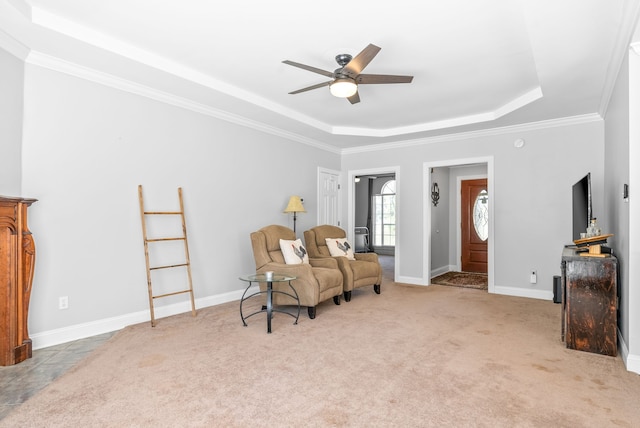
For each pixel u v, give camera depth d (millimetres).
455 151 5707
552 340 3207
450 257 7703
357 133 5773
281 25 2768
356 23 2727
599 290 2887
